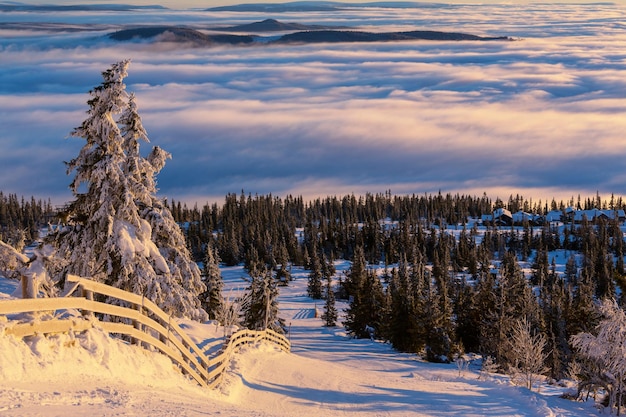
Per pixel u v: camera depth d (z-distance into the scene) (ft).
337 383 90.22
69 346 40.27
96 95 83.20
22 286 38.50
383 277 540.52
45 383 34.53
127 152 90.38
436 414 73.10
